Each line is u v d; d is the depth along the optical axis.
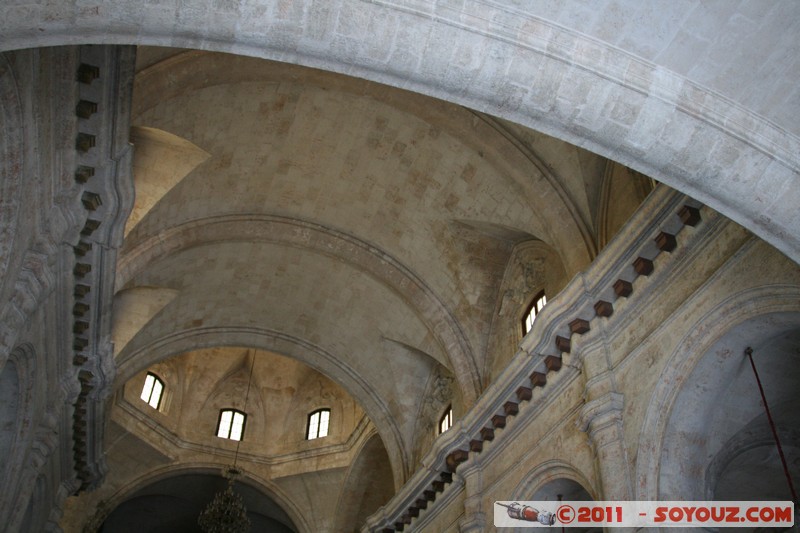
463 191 17.83
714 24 8.10
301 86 16.34
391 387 23.23
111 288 14.98
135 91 13.55
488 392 16.89
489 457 17.33
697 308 11.27
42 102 10.17
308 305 22.89
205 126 16.45
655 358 11.88
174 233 18.70
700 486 11.20
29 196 10.38
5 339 10.44
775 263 9.93
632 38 8.32
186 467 30.20
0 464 13.03
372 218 19.86
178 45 7.78
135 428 28.92
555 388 14.71
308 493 30.55
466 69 8.26
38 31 7.12
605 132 8.58
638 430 11.70
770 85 8.30
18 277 10.80
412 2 7.99
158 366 31.16
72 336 15.45
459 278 19.47
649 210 12.02
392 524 22.02
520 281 18.67
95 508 28.22
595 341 13.42
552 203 15.48
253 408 32.81
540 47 8.27
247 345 23.64
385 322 22.08
